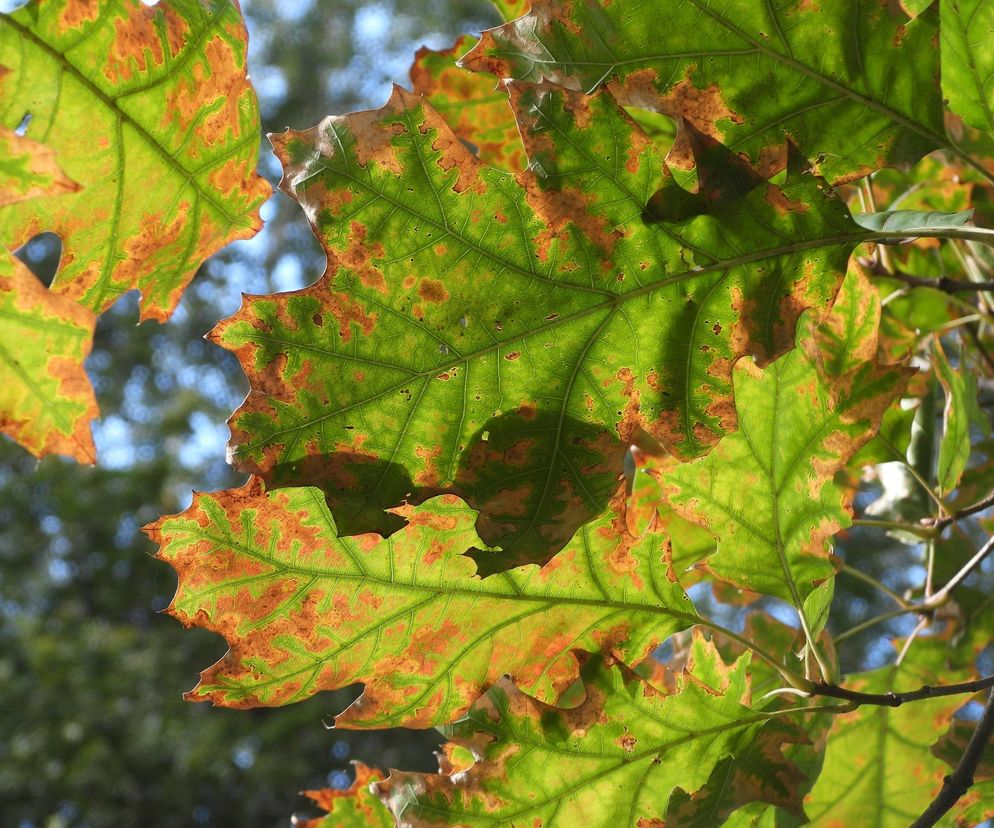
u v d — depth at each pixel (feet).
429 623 1.92
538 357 1.83
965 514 2.28
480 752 1.94
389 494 1.81
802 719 2.17
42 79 1.82
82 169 1.85
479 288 1.81
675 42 1.83
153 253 1.91
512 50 1.83
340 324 1.79
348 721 1.93
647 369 1.85
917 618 2.44
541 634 1.95
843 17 1.83
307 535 1.87
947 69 1.92
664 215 1.82
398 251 1.80
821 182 1.83
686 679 1.96
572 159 1.81
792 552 2.03
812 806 2.31
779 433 2.01
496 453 1.83
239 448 1.78
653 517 1.94
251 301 1.78
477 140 2.31
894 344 2.41
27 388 1.79
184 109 1.87
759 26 1.83
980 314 2.41
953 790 1.95
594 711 1.95
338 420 1.80
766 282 1.85
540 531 1.83
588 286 1.83
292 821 2.16
